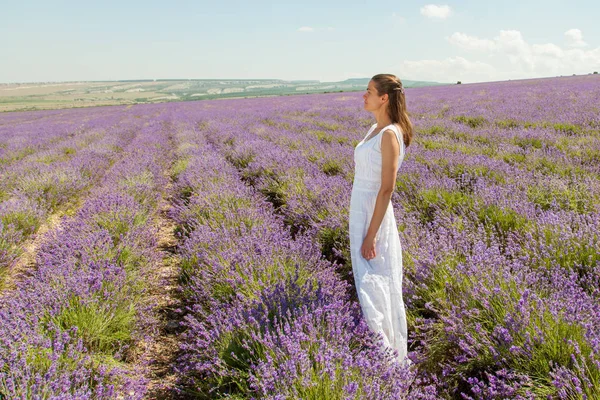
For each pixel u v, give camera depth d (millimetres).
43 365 2219
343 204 4773
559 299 2607
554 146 7797
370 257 2537
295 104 31375
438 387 2414
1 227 4535
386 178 2404
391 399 1966
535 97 19062
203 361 2545
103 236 4141
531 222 4035
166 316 3537
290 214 5410
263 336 2521
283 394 1956
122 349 2867
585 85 24156
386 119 2545
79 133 18891
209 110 33781
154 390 2621
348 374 2057
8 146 14344
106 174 9039
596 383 1958
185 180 7512
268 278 3209
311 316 2436
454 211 4805
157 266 4434
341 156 8297
